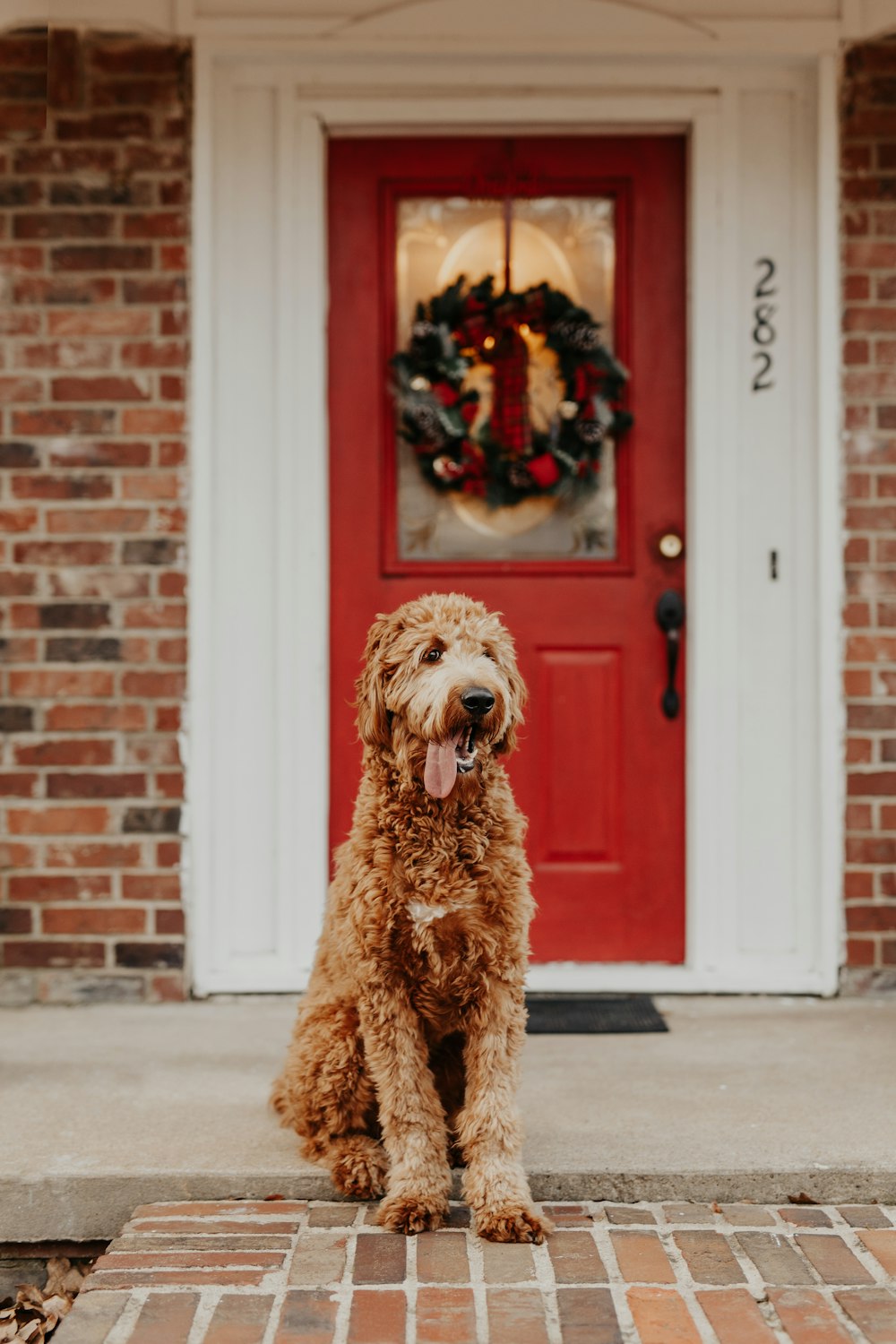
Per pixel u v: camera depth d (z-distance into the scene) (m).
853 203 4.14
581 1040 3.70
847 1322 2.27
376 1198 2.74
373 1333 2.22
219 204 4.19
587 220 4.39
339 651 4.33
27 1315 2.71
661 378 4.33
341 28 4.11
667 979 4.16
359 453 4.33
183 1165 2.79
